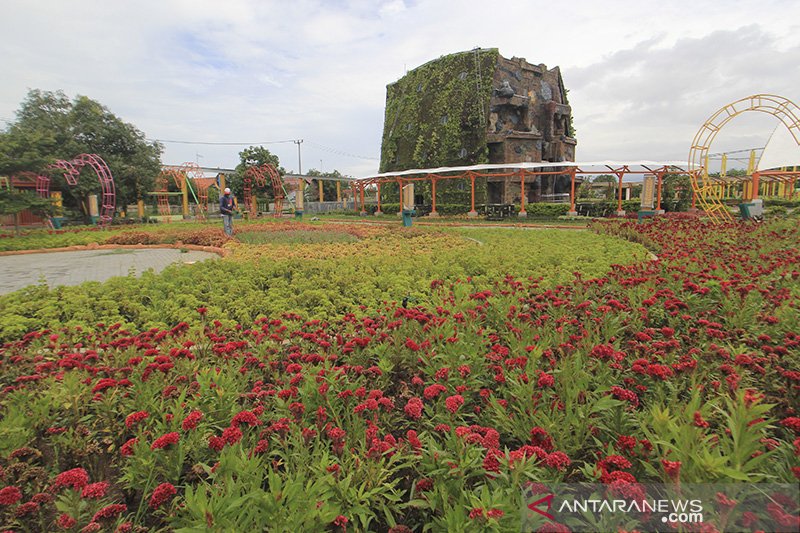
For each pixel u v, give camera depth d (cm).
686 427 199
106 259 1302
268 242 1520
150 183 3312
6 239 1639
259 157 3931
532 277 719
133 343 407
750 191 2175
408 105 4228
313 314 603
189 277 781
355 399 292
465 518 187
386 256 994
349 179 5722
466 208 3462
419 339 401
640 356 335
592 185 4841
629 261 807
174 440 233
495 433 225
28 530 218
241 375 347
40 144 1978
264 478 227
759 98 1955
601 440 259
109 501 243
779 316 419
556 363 322
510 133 3506
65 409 307
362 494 215
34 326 571
